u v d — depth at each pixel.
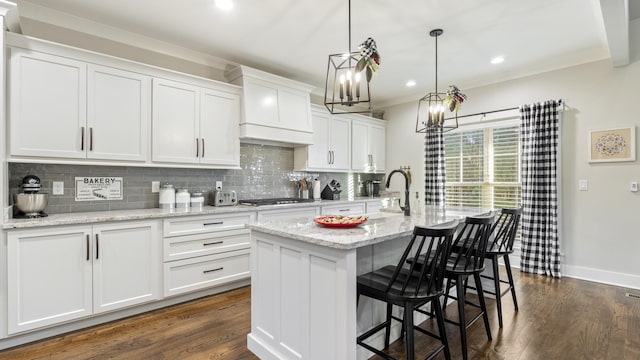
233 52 3.50
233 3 2.54
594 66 3.54
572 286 3.35
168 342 2.22
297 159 4.53
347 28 2.95
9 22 2.24
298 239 1.72
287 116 3.95
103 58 2.64
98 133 2.62
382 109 5.71
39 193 2.41
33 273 2.17
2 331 2.07
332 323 1.61
